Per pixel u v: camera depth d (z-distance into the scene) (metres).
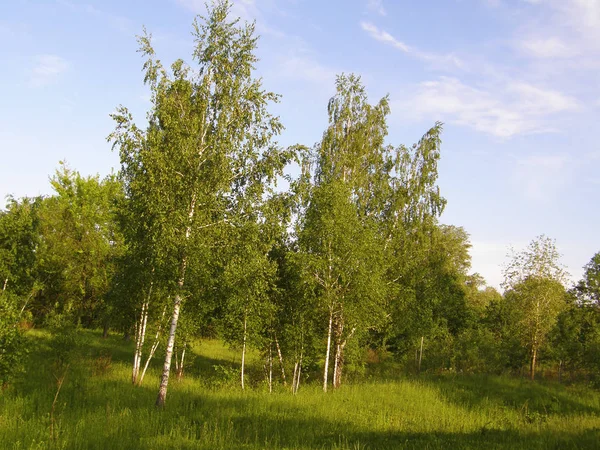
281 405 16.03
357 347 24.81
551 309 28.91
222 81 16.14
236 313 19.89
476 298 57.81
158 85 15.96
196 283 15.91
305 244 22.44
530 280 29.56
